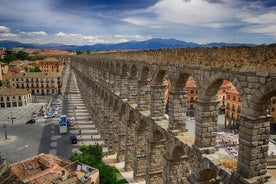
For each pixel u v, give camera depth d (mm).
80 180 42250
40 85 166375
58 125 93438
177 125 32312
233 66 21859
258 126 20328
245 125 20750
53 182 41781
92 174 44188
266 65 18922
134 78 47844
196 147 26906
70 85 180125
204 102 25859
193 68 27172
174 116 31984
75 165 48375
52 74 168875
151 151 39125
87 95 108875
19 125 96312
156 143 39031
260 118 20125
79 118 99125
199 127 26703
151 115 38125
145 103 43469
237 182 21406
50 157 51594
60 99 143375
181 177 33625
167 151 33875
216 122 26719
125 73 52062
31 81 166250
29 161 49156
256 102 19734
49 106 128000
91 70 93688
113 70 58125
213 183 27281
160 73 35688
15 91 135375
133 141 50469
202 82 25922
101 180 46469
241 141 21297
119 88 55625
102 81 70750
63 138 77438
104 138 69188
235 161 24625
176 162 33031
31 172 47188
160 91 37250
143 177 46969
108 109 63188
